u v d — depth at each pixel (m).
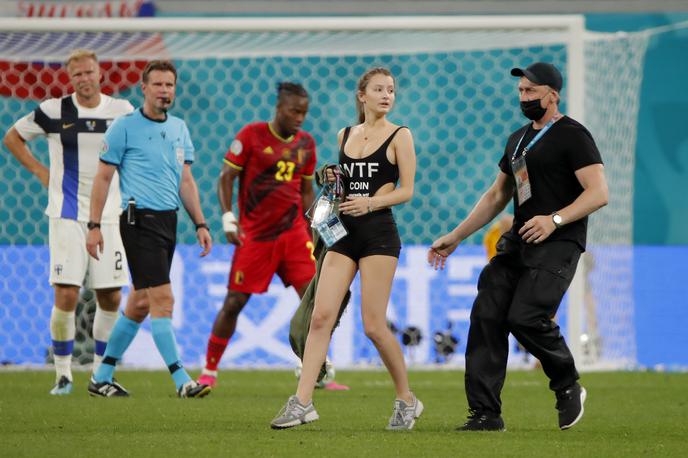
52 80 46.66
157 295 28.19
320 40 43.44
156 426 22.11
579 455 17.88
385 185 21.08
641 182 52.88
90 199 29.05
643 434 21.28
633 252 44.69
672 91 52.81
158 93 27.48
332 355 42.59
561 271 20.53
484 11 52.81
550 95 20.92
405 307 42.91
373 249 20.88
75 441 19.44
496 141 53.03
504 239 21.33
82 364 42.44
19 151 30.41
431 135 52.69
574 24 40.19
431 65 53.22
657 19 53.03
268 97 53.06
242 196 33.25
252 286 33.00
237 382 35.69
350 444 18.98
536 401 29.16
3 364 42.66
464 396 30.70
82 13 51.22
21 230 47.94
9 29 39.88
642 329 44.12
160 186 27.80
